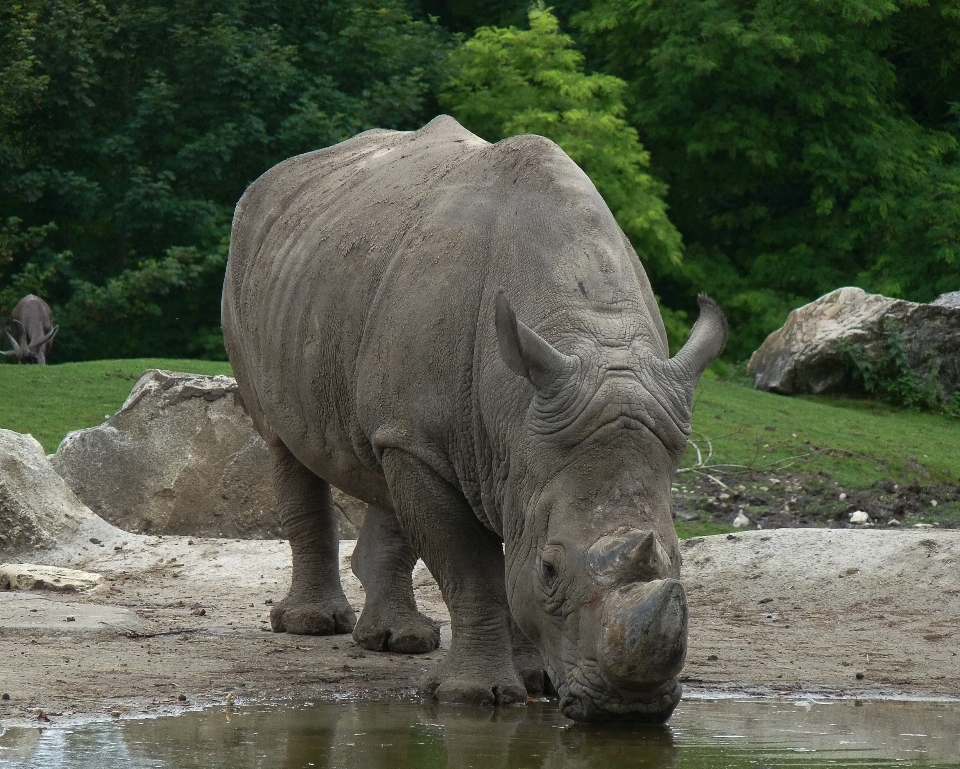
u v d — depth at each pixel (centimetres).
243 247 2036
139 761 1170
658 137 7856
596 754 1225
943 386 5369
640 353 1307
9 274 7638
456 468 1470
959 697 1585
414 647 1831
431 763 1179
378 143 2002
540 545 1268
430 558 1530
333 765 1166
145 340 7638
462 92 7462
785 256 7862
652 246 7131
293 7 7762
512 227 1453
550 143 1531
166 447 3109
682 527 3394
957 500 3978
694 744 1280
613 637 1138
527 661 1606
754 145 7581
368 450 1638
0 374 4431
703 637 1958
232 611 2161
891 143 7756
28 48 7156
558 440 1261
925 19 8281
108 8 7644
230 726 1337
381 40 7581
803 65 7675
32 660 1653
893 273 7656
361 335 1611
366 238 1661
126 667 1636
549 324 1348
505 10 8525
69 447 3112
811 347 5378
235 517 3097
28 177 7175
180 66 7288
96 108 7562
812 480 3962
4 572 2284
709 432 4334
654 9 7656
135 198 7019
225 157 7038
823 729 1369
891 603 2116
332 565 2039
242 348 2014
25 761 1166
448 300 1470
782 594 2212
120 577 2478
